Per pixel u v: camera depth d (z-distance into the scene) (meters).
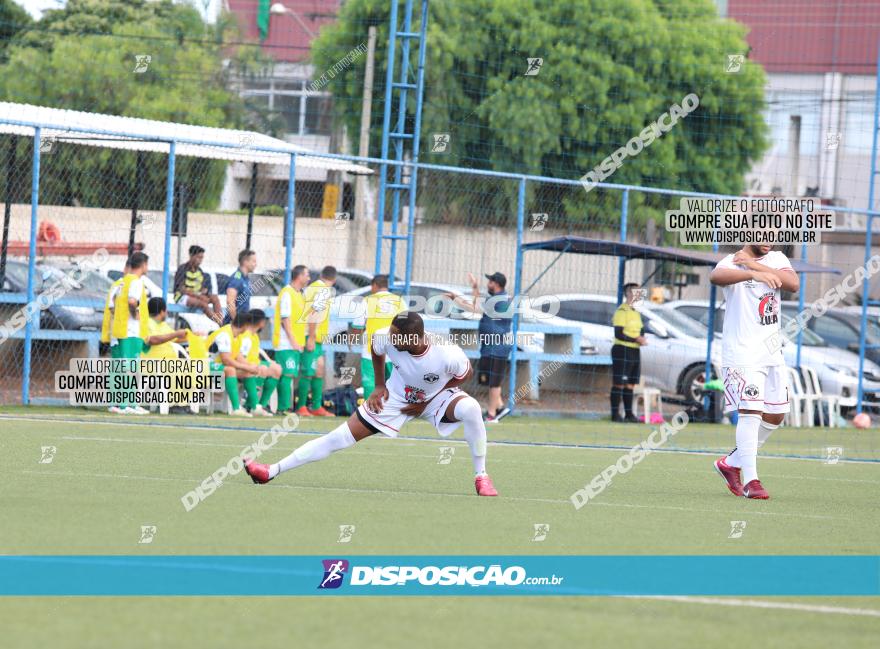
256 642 8.25
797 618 9.55
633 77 59.03
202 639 8.29
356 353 37.09
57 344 35.81
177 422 28.72
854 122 78.44
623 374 35.91
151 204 50.78
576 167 58.50
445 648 8.23
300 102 74.62
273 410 33.59
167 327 31.73
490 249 47.47
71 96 63.81
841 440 32.22
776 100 77.38
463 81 58.22
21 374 35.53
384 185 36.03
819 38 79.44
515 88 57.56
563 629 8.91
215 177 56.56
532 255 45.00
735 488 18.16
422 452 23.66
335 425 29.94
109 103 64.19
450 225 48.19
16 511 13.72
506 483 18.73
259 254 53.28
